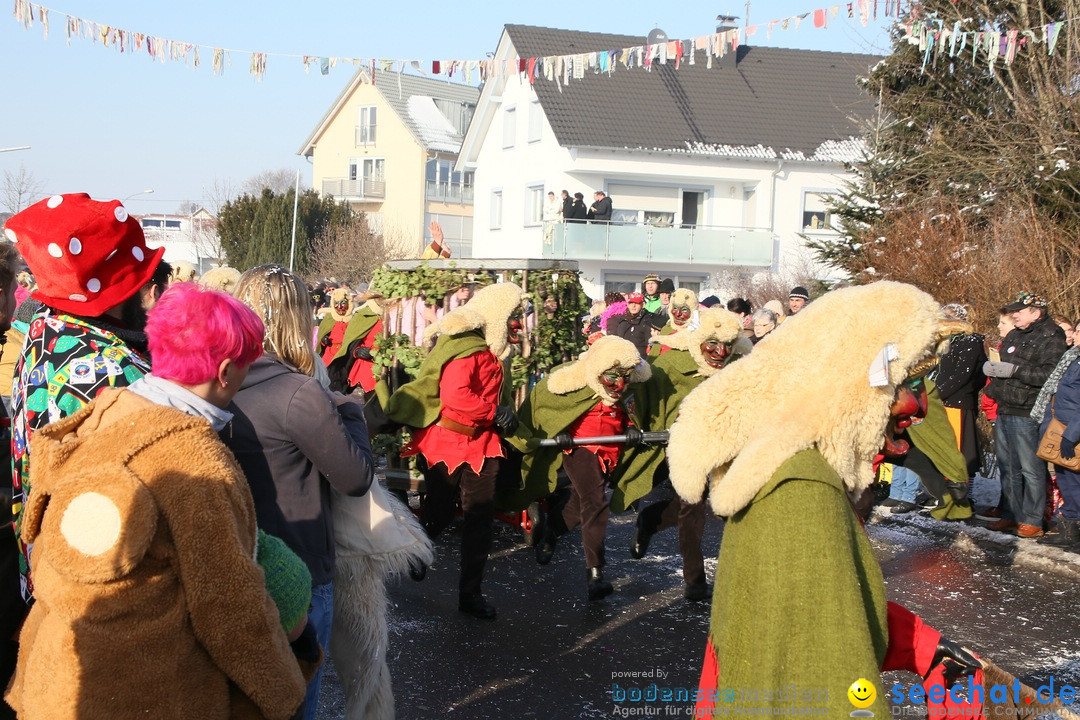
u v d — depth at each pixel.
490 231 35.12
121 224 2.97
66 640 2.03
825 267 24.94
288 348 3.29
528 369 7.32
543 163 31.66
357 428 3.60
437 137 49.50
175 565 2.08
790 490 2.29
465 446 5.70
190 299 2.42
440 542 7.59
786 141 31.38
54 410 2.79
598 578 6.12
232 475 2.16
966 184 14.25
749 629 2.35
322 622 3.13
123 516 1.99
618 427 6.32
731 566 2.43
